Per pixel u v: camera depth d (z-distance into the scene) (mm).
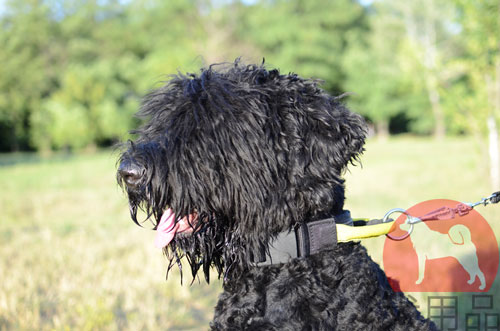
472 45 10891
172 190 2039
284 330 2053
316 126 2154
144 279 5285
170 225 2139
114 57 48000
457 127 12383
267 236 2127
